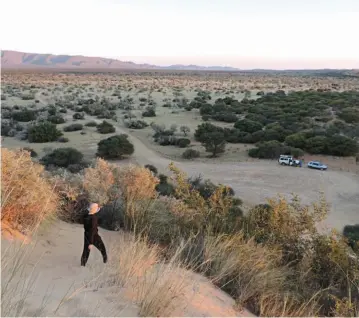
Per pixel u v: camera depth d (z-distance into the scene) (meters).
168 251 5.71
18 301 2.91
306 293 5.46
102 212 7.01
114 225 6.70
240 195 32.41
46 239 5.18
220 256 5.57
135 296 3.79
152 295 3.70
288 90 132.00
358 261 6.57
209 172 40.31
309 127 58.47
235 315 4.23
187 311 3.82
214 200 8.04
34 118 66.38
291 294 5.11
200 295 4.38
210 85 157.62
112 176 7.76
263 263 5.64
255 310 4.60
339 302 5.09
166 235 6.62
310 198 32.34
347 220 27.11
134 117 72.00
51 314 3.01
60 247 5.05
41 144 49.97
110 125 59.69
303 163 44.47
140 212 7.00
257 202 30.66
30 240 4.84
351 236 21.20
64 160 38.88
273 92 121.88
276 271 5.61
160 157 46.81
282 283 5.39
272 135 53.03
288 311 4.66
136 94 111.94
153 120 69.81
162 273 4.42
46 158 39.72
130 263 4.38
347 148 46.19
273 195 32.84
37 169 6.64
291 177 38.75
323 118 64.94
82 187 7.63
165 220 7.00
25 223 5.18
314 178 38.53
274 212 7.43
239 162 44.81
